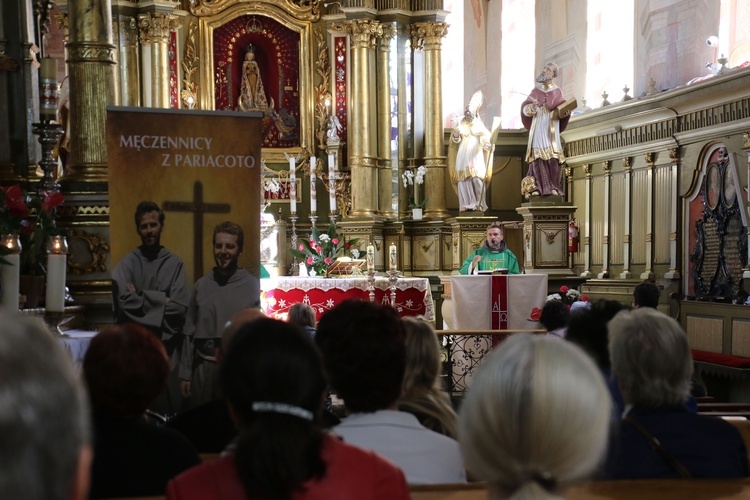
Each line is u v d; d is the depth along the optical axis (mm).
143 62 14367
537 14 17750
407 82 15492
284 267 14328
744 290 11281
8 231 5363
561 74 16969
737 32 12578
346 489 1710
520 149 16812
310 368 1729
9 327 915
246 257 5457
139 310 5387
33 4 8562
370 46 15117
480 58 20031
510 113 18734
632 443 2502
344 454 1766
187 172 5379
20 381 873
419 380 3121
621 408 3168
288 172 15328
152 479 2428
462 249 14578
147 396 2506
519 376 1344
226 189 5414
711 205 12555
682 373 2582
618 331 2648
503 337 8820
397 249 15133
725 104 12023
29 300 6051
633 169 14688
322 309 11766
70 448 893
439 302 14953
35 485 864
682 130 13195
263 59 15578
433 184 15391
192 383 5445
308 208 15414
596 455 1352
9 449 853
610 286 15023
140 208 5348
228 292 5445
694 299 12914
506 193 16766
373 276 11852
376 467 1771
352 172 15031
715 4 12805
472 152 14680
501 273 10727
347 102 15336
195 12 15133
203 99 15242
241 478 1637
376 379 2539
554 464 1320
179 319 5418
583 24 16484
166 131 5348
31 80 7723
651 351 2557
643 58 14469
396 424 2541
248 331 1776
